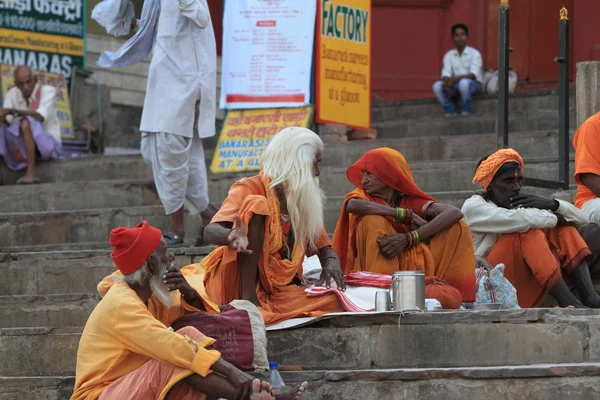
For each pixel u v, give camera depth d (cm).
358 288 1074
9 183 1873
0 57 2112
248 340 931
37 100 1908
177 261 1305
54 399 1003
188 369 862
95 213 1577
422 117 2233
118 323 877
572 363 955
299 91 1750
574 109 1972
